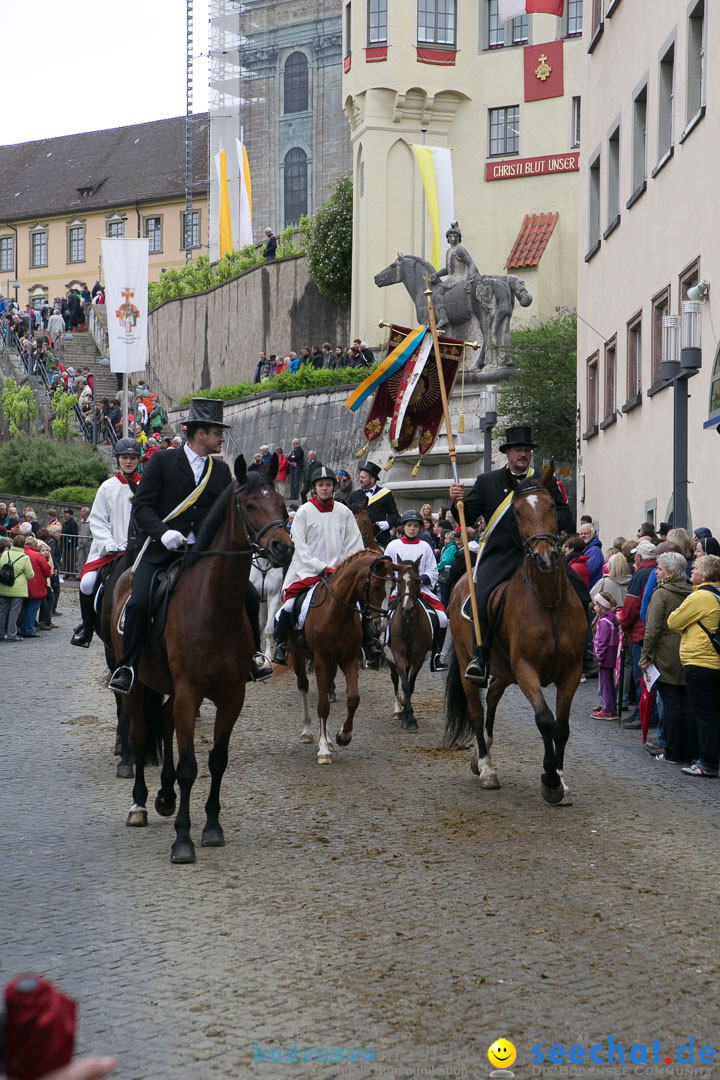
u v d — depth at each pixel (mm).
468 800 10664
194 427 9695
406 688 14383
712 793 11148
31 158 94375
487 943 7004
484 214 43875
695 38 20625
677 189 21094
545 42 43000
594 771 12055
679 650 12320
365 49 43500
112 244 36344
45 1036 2615
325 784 11352
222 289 54031
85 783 11547
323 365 42875
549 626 10016
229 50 69188
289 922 7359
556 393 32688
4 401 51719
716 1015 6035
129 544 10922
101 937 7086
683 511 15742
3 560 24344
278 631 13414
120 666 9266
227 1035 5734
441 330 35344
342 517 13969
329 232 46969
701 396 19203
